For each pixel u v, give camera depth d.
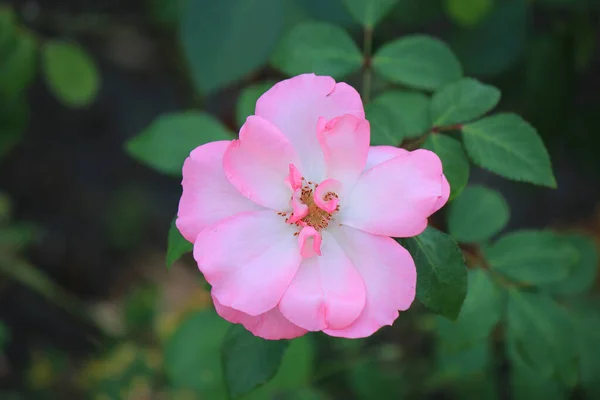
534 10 0.62
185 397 0.64
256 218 0.42
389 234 0.41
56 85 0.60
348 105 0.42
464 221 0.48
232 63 0.53
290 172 0.41
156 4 0.69
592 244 0.53
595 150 0.65
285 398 0.55
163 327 0.66
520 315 0.47
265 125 0.41
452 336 0.46
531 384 0.53
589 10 0.61
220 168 0.42
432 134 0.44
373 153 0.42
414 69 0.46
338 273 0.42
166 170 0.47
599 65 0.68
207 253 0.41
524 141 0.44
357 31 0.59
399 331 0.64
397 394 0.58
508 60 0.58
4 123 0.62
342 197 0.42
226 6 0.53
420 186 0.41
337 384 0.62
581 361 0.55
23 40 0.58
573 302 0.55
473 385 0.57
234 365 0.43
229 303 0.41
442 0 0.58
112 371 0.65
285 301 0.41
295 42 0.46
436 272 0.42
